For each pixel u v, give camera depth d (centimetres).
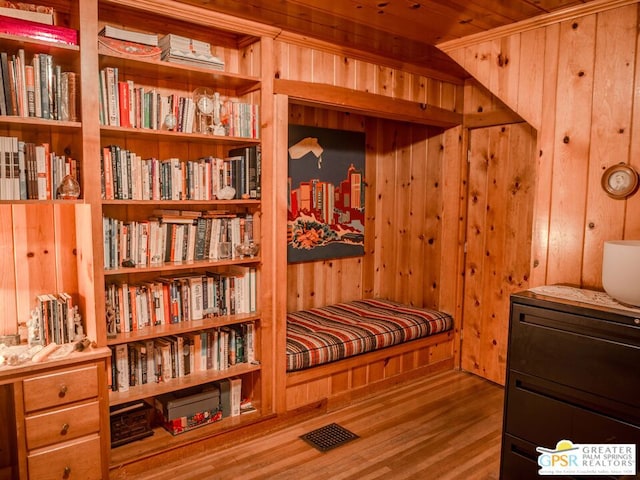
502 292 349
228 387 271
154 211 258
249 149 263
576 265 242
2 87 189
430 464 247
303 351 290
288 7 234
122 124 225
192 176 250
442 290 386
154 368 248
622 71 221
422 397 331
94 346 213
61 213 233
